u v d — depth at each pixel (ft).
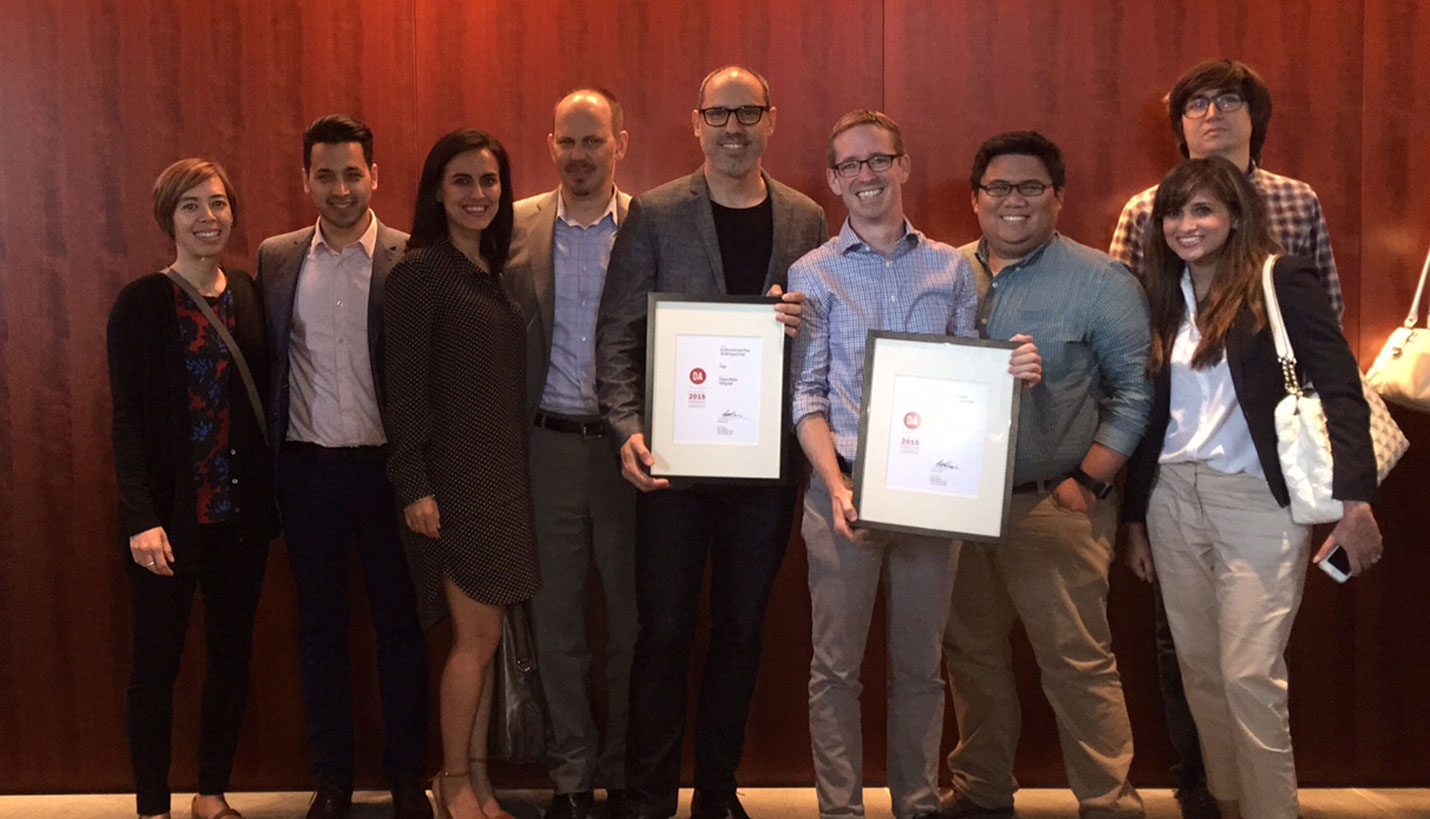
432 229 9.45
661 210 9.56
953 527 8.65
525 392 9.76
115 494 11.05
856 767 9.27
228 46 10.87
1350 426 8.32
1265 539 8.76
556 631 10.32
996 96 11.01
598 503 10.24
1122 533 11.21
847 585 9.13
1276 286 8.65
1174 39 10.96
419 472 9.18
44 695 11.14
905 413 8.74
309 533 10.12
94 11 10.80
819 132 11.03
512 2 10.96
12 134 10.86
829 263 9.16
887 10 10.98
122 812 10.76
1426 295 11.08
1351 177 11.03
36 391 10.99
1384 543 11.19
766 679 11.33
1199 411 9.05
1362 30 10.94
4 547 11.06
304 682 10.29
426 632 10.94
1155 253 9.20
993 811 10.61
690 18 10.96
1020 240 9.35
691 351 9.21
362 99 10.96
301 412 10.12
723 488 9.62
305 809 10.80
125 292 9.43
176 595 9.66
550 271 10.22
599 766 10.66
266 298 10.25
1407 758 11.28
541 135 11.03
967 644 10.34
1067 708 9.70
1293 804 8.82
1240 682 8.84
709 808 9.99
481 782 10.16
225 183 9.73
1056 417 9.31
